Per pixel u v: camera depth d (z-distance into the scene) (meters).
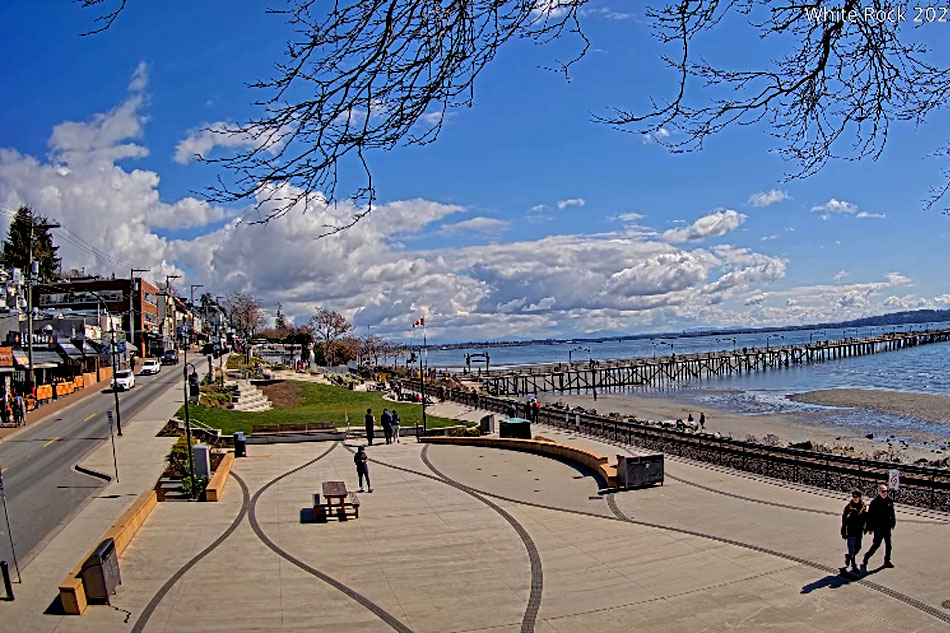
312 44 4.22
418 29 4.26
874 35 4.52
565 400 87.75
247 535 19.36
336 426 42.44
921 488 22.97
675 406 76.75
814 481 25.55
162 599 14.70
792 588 14.63
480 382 107.56
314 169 4.48
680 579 15.38
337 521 20.78
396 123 4.51
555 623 13.34
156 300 104.62
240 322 156.00
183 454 30.81
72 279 95.06
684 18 4.32
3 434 38.97
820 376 108.75
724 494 22.92
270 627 13.29
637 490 23.78
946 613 13.24
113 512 22.27
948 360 131.62
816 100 4.88
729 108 4.74
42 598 14.83
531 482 25.73
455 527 19.98
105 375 69.56
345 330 135.00
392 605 14.34
